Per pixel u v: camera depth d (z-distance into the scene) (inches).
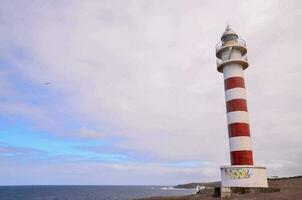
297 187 1589.6
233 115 1504.7
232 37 1633.9
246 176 1395.2
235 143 1467.8
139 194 6791.3
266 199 1144.2
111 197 5885.8
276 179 2326.5
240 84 1547.7
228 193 1370.6
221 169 1485.0
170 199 1610.5
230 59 1568.7
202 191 2075.5
